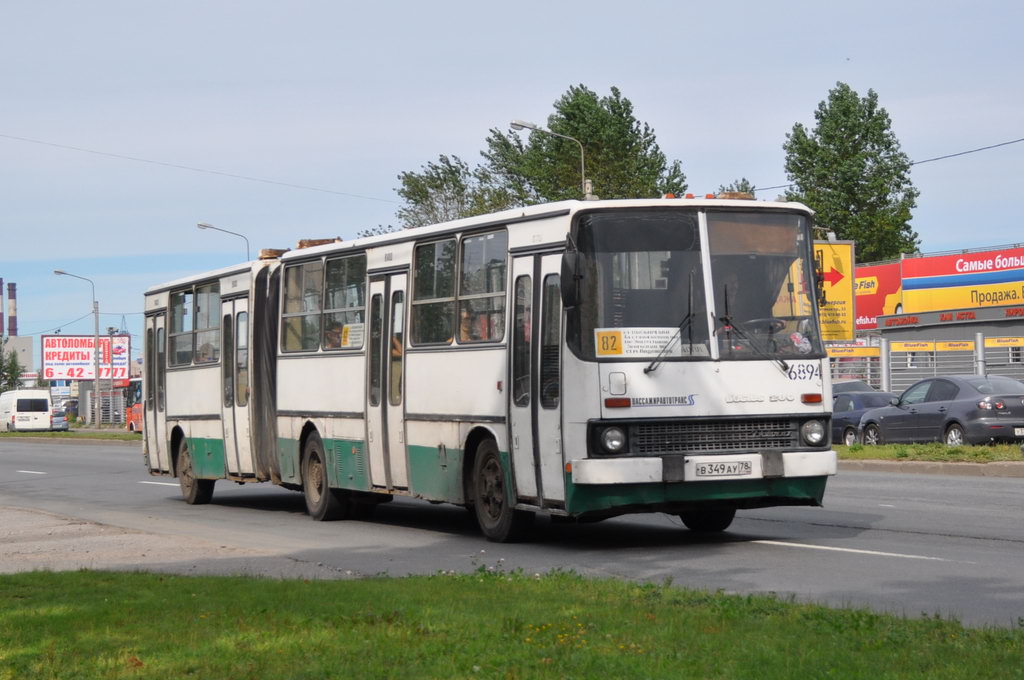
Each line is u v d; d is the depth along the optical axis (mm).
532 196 80312
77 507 23734
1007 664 7203
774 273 14219
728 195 14781
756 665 7254
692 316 13820
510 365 14875
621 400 13453
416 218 69750
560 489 13898
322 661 7785
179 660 8000
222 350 22516
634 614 9125
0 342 145250
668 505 13656
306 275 19922
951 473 25469
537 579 11188
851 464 27562
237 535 17516
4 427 99000
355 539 16625
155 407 25609
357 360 18312
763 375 13898
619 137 80062
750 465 13633
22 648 8625
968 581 11414
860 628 8367
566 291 13445
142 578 12094
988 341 46875
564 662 7484
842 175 91062
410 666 7570
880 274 65000
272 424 20828
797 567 12562
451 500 16141
